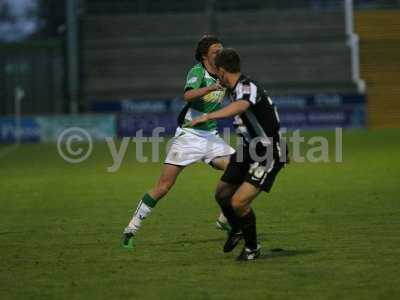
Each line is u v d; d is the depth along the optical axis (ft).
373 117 351.46
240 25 378.53
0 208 122.72
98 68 368.27
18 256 81.30
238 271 71.82
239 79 74.23
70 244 87.92
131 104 339.36
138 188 146.10
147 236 91.81
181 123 88.53
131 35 376.89
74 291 65.67
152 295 63.72
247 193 74.02
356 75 364.79
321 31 374.84
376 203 116.26
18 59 360.28
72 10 352.49
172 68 368.68
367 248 81.46
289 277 68.95
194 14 380.78
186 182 154.10
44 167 199.21
